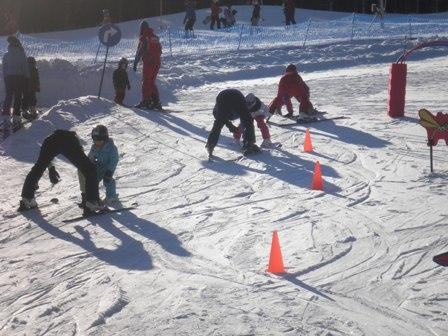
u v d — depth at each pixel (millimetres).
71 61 24062
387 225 8367
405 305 6148
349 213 8945
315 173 10219
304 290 6527
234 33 34062
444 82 21000
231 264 7309
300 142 13438
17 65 15547
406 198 9477
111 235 8648
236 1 44250
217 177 11242
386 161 11711
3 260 7941
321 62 26844
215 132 12266
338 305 6180
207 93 20781
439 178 10469
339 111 16562
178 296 6457
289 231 8305
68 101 16688
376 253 7449
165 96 20359
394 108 15516
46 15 38188
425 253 7387
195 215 9242
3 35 35750
